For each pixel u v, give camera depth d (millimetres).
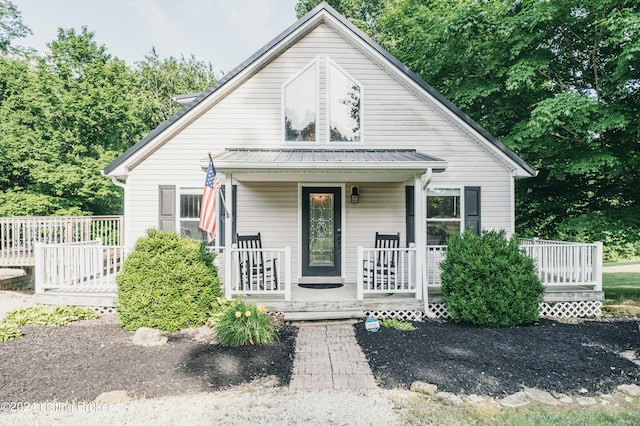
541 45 9594
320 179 8031
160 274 6164
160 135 8125
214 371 4582
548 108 8047
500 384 4262
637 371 4637
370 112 8508
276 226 8578
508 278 6363
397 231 8656
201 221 6355
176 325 6090
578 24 8875
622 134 8766
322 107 8469
